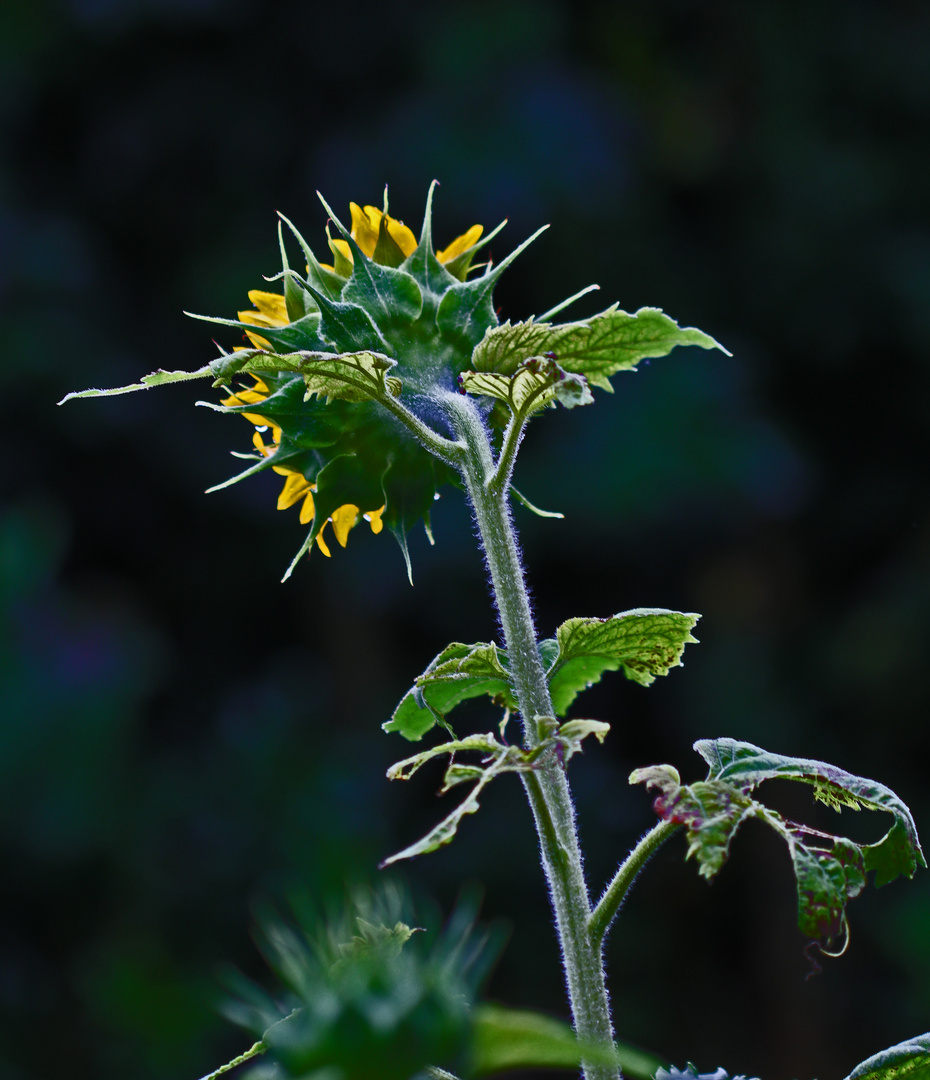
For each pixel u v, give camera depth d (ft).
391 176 39.78
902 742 46.01
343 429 7.06
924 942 39.93
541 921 39.65
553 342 6.93
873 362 48.16
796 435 46.91
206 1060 30.53
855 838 44.80
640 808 42.65
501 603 6.70
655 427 38.83
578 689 7.57
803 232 46.60
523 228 40.86
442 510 39.65
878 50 48.57
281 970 4.65
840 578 49.49
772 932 45.55
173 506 42.29
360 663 43.83
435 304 7.25
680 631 7.14
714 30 49.29
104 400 39.14
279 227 7.42
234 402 7.32
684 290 45.47
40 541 29.91
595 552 42.80
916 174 47.78
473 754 40.04
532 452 39.88
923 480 48.70
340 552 40.11
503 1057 4.45
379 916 4.74
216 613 44.70
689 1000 45.65
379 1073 4.30
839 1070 44.06
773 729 44.88
